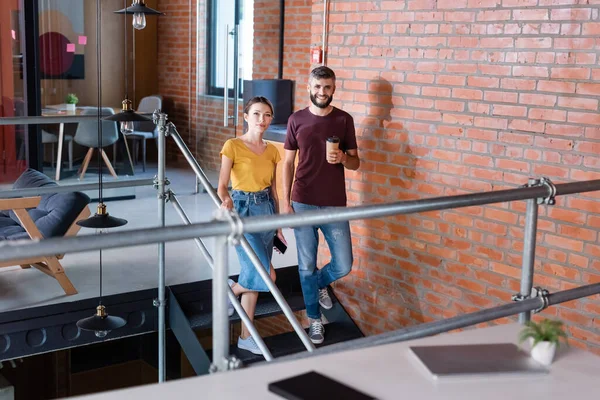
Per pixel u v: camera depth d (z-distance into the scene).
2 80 7.03
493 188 4.03
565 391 1.78
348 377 1.79
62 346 4.44
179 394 1.66
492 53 3.95
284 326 6.53
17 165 7.23
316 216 2.01
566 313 3.79
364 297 4.90
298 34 7.67
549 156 3.75
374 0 4.56
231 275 5.05
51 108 7.22
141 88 9.37
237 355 4.45
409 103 4.42
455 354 1.93
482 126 4.04
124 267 5.14
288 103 7.73
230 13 7.40
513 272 4.00
